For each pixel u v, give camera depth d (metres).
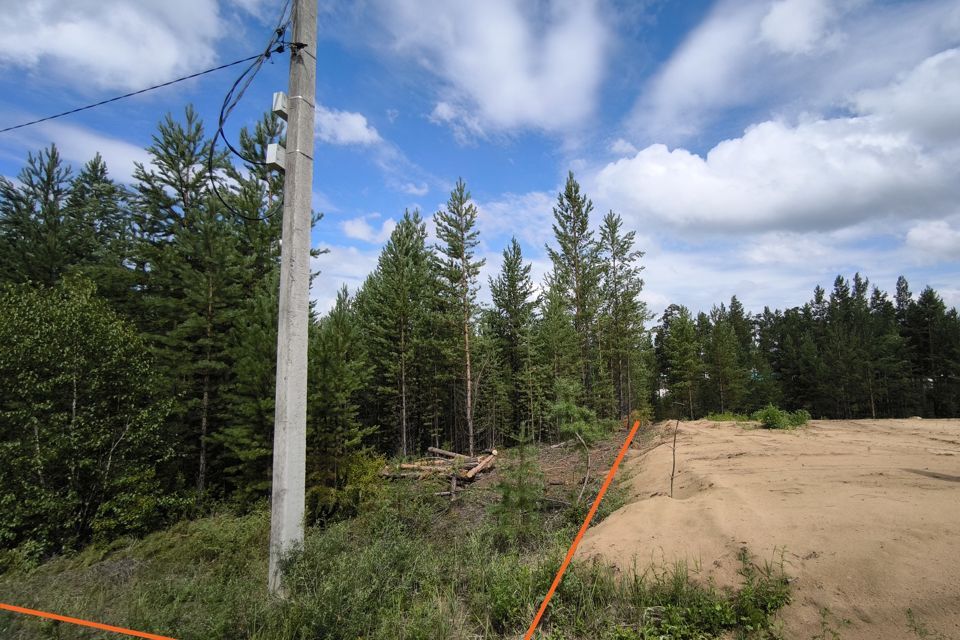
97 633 4.41
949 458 7.55
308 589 4.39
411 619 4.28
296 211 5.37
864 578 3.57
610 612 4.02
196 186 20.02
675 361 38.88
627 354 30.62
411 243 30.42
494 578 4.76
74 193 24.62
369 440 30.39
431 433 30.69
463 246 25.95
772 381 47.75
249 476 12.98
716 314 47.31
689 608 3.83
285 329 5.20
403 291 26.45
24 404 10.21
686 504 5.82
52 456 9.99
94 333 11.28
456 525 8.81
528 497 6.97
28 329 10.48
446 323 26.53
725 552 4.39
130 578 7.02
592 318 31.06
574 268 31.25
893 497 4.97
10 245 20.31
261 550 7.41
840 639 3.21
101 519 10.47
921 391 43.12
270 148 5.39
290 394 5.12
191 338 15.70
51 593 5.91
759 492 5.92
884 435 12.48
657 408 41.50
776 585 3.77
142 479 11.52
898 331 47.78
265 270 18.48
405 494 10.01
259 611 4.31
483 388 32.03
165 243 19.33
